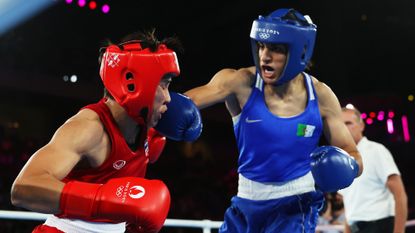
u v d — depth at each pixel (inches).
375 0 468.1
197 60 475.2
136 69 78.1
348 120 167.2
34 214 132.6
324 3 466.0
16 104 419.5
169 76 81.5
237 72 110.4
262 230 108.6
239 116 110.2
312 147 108.7
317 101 110.6
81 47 431.8
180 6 464.1
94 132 77.5
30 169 70.0
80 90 418.6
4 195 324.8
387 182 161.9
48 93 405.4
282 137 106.0
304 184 108.0
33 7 410.0
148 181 72.5
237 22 481.4
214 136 493.0
